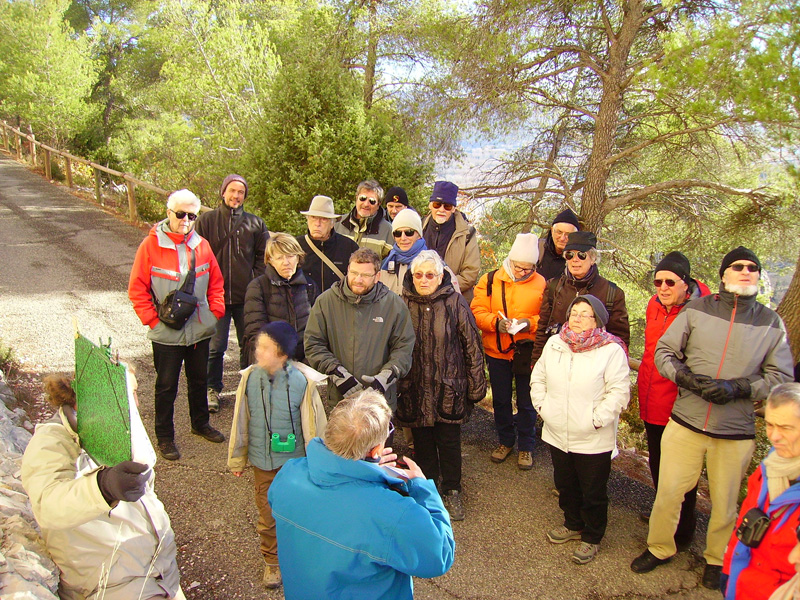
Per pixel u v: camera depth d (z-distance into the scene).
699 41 6.35
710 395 3.09
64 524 2.11
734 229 8.87
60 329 6.42
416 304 3.91
